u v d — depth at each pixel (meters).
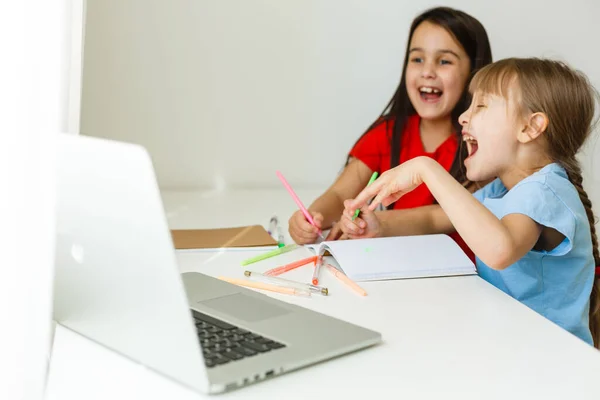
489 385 0.67
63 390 0.63
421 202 1.78
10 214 0.75
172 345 0.64
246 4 1.98
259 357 0.68
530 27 2.10
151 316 0.65
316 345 0.72
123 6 1.92
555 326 0.84
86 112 1.96
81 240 0.70
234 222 1.53
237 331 0.75
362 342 0.75
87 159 0.66
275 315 0.81
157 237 0.61
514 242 1.08
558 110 1.28
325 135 2.08
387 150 1.89
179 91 1.99
